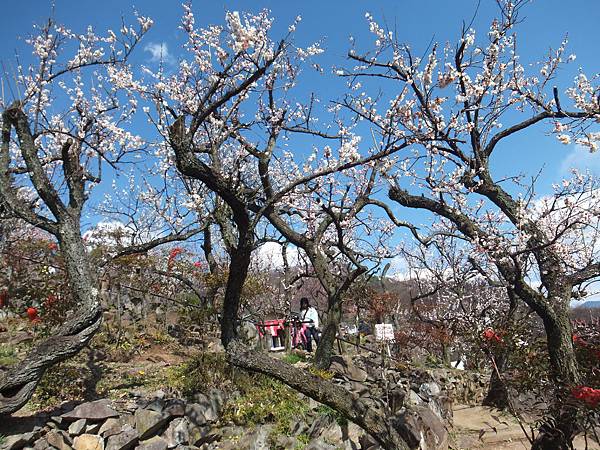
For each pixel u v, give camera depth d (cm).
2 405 517
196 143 864
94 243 1142
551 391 650
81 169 664
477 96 739
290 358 1006
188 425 638
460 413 1019
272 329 1235
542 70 784
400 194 834
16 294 930
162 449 592
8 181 617
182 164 465
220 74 524
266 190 800
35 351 549
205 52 709
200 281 1097
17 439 523
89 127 738
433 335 1247
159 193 1155
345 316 1591
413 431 731
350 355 1099
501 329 708
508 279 734
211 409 676
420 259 1597
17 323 947
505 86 764
